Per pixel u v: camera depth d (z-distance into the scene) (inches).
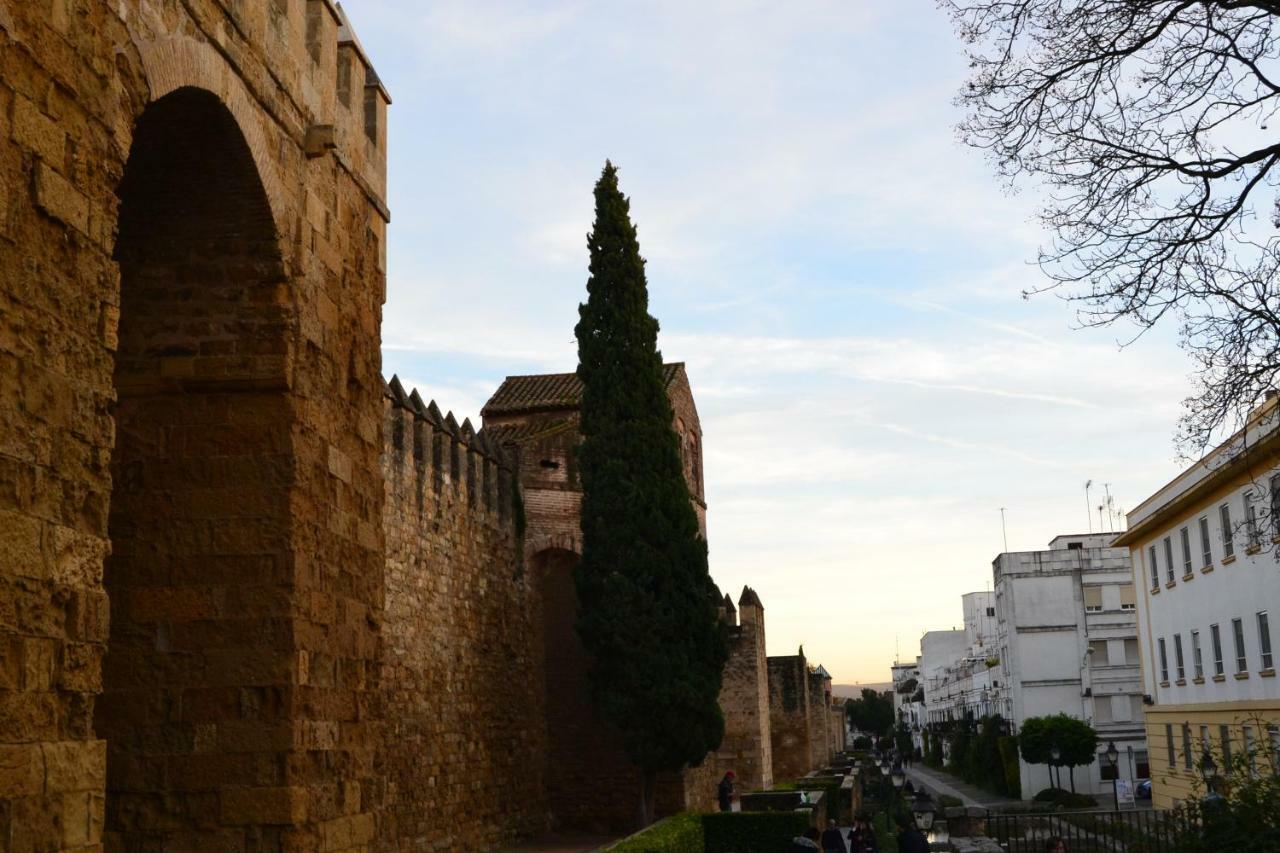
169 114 439.8
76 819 318.0
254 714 458.0
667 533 1362.0
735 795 1775.3
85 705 327.6
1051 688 2886.3
